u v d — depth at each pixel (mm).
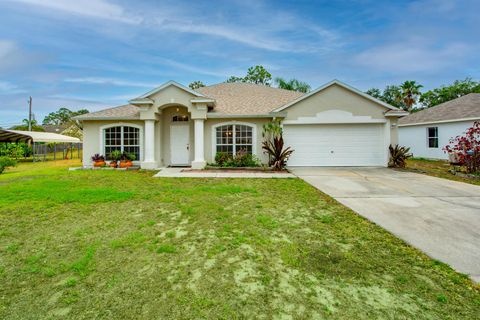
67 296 2584
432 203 6027
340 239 3994
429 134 17953
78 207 5766
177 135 13992
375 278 2908
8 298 2553
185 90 12438
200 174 10781
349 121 12703
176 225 4641
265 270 3092
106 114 13555
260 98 15844
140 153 13375
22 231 4348
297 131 13008
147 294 2617
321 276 2963
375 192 7254
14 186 8062
